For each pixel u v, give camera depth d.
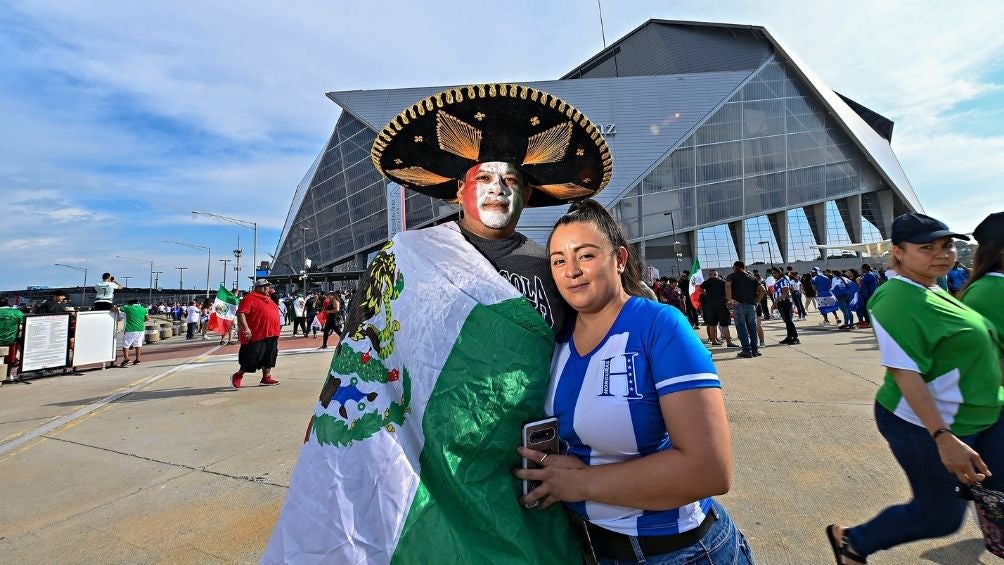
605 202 45.50
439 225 1.61
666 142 47.47
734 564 1.14
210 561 2.27
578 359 1.20
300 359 10.27
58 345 8.89
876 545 1.88
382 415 1.19
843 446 3.46
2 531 2.63
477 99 1.62
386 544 1.04
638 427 1.05
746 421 4.15
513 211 1.74
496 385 1.15
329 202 62.62
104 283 10.08
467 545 1.04
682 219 47.84
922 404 1.70
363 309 1.38
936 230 1.77
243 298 6.83
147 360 11.54
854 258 53.41
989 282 2.01
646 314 1.11
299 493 1.16
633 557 1.10
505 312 1.22
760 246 53.53
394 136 1.81
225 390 6.62
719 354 8.31
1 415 5.64
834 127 55.47
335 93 51.03
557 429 1.18
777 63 52.16
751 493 2.79
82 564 2.28
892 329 1.78
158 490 3.14
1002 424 1.72
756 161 50.66
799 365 6.75
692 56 58.19
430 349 1.19
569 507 1.20
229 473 3.39
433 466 1.12
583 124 1.71
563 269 1.19
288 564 1.09
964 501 1.74
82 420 5.18
